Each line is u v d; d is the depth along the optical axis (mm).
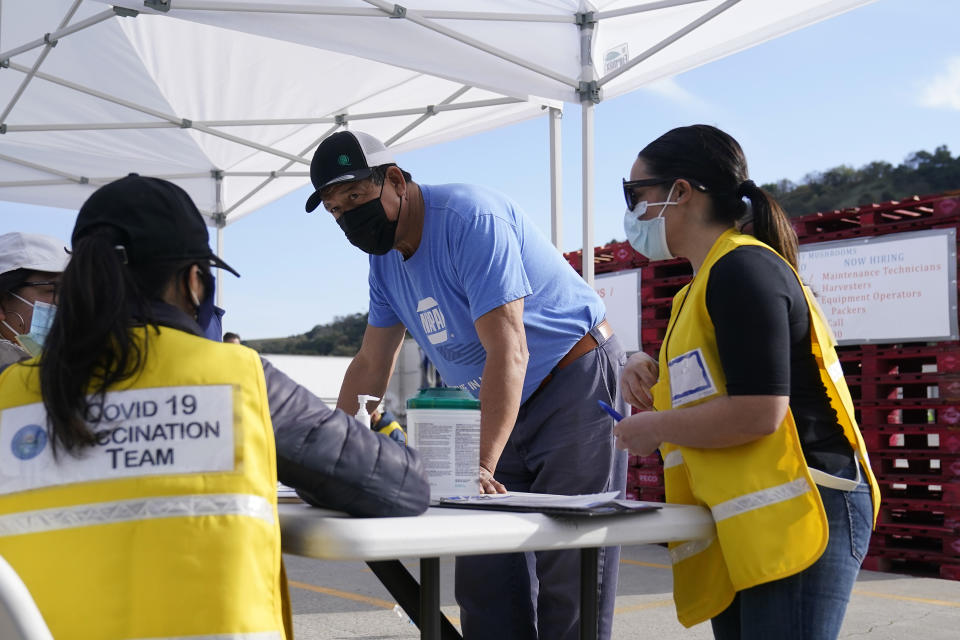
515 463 2707
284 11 4672
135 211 1354
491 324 2373
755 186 1881
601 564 2492
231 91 7023
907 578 6070
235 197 8781
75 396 1234
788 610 1668
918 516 6609
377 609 5133
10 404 1300
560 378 2629
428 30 5031
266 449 1291
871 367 6344
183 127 7316
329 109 7438
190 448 1251
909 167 74188
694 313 1772
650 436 1787
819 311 1827
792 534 1643
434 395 1793
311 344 77312
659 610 5109
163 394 1265
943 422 6070
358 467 1427
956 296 5914
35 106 7172
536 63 5402
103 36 6254
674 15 5250
